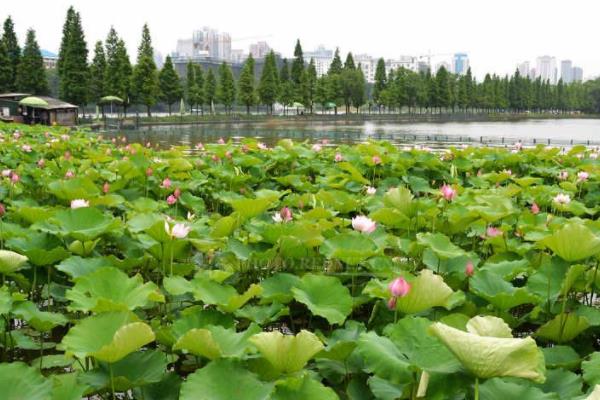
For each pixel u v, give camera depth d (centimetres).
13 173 698
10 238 432
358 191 764
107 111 7588
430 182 963
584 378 254
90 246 428
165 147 2541
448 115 8512
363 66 19025
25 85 4606
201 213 666
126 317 273
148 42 5062
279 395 222
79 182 623
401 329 278
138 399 264
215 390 228
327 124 6119
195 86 6178
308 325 402
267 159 1037
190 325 301
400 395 257
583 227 331
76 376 260
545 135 4581
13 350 365
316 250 470
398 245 483
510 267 406
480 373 201
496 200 582
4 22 4741
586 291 396
